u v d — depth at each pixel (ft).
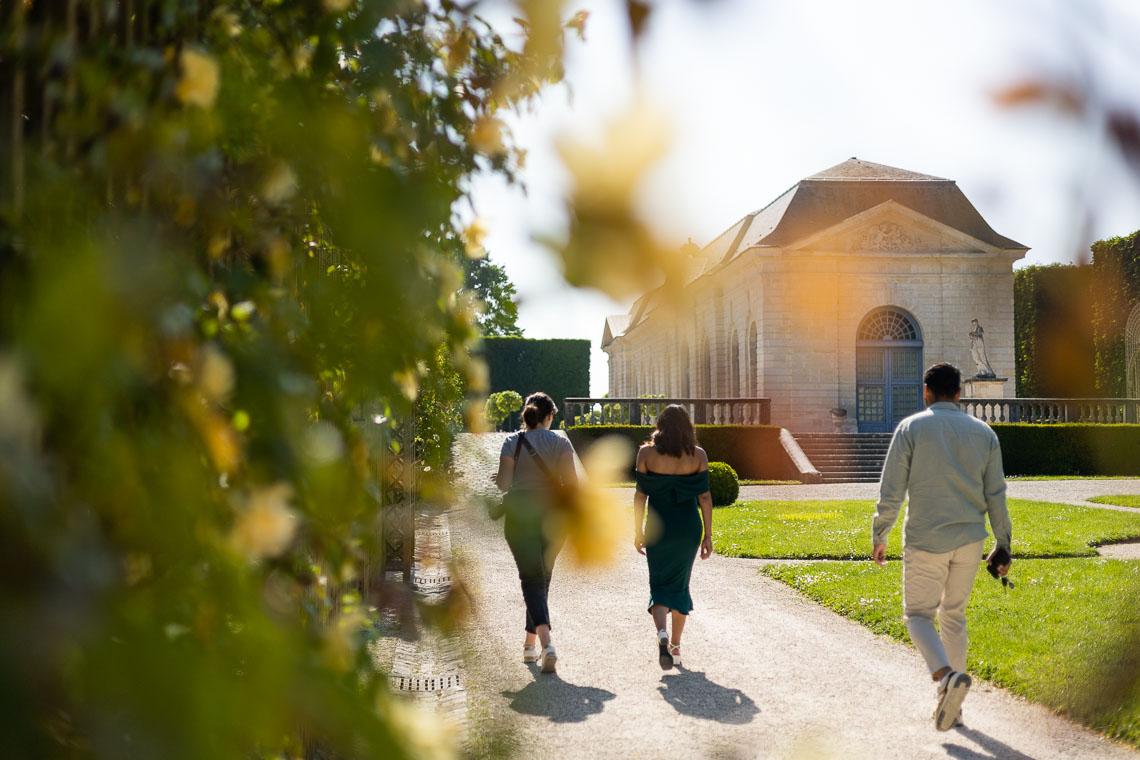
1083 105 1.08
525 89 3.41
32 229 1.80
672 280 1.13
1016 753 16.98
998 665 21.30
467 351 3.63
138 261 1.24
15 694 0.98
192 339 1.72
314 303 2.19
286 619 1.63
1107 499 63.10
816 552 39.52
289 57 2.99
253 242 3.06
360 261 2.04
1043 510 55.52
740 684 21.26
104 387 1.18
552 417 18.48
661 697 20.06
